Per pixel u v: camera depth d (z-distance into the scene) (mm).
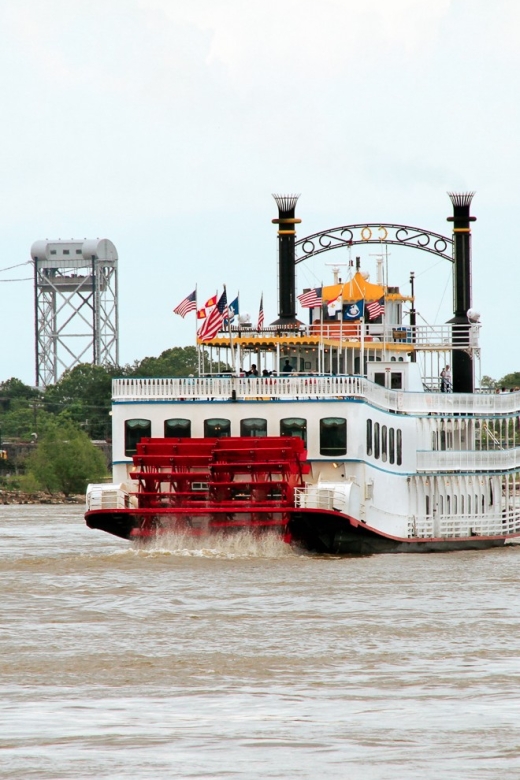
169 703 96938
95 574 169000
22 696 99250
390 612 138500
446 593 153750
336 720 91250
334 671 108688
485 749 83438
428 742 85188
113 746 84125
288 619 133750
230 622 131875
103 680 105250
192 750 83188
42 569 174375
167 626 129500
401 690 101250
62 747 83938
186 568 175375
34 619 133750
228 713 93375
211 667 110000
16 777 77375
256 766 79438
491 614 137375
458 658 113625
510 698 98188
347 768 79000
